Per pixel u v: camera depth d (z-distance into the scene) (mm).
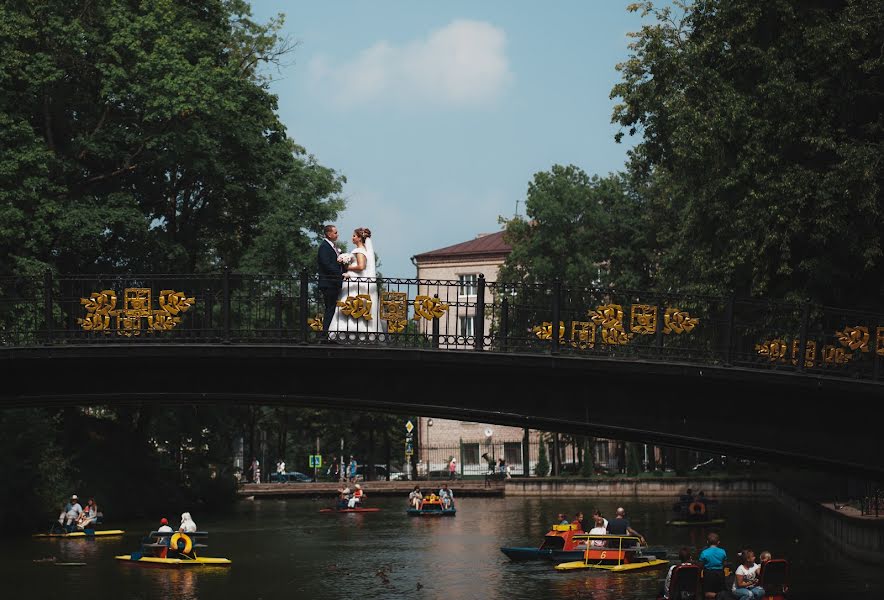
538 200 88250
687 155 41219
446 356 25734
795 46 36906
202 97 50094
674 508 55906
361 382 26516
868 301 37000
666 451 95562
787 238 35469
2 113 45469
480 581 33781
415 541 47438
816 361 26094
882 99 35688
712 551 27812
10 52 46156
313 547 44875
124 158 52688
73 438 54969
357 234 27516
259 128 57844
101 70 49344
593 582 33406
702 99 42000
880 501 37844
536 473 92062
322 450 110375
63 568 36719
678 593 26922
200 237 61750
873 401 25859
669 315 26094
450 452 110188
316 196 66750
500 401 26188
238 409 85312
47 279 27859
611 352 25969
